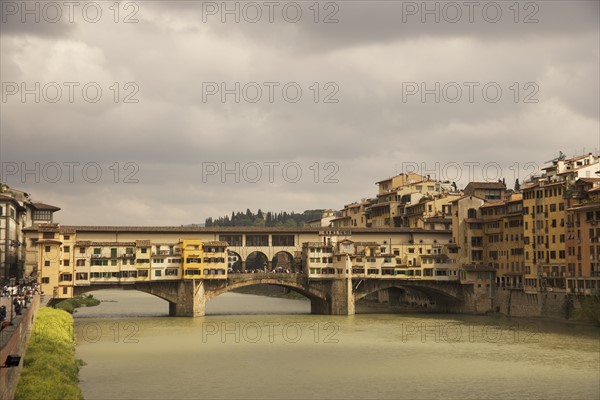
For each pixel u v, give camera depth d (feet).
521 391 291.99
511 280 595.06
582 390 294.05
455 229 645.10
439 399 278.26
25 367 258.57
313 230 643.86
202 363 350.02
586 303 497.46
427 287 620.49
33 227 602.85
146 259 566.36
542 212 555.69
